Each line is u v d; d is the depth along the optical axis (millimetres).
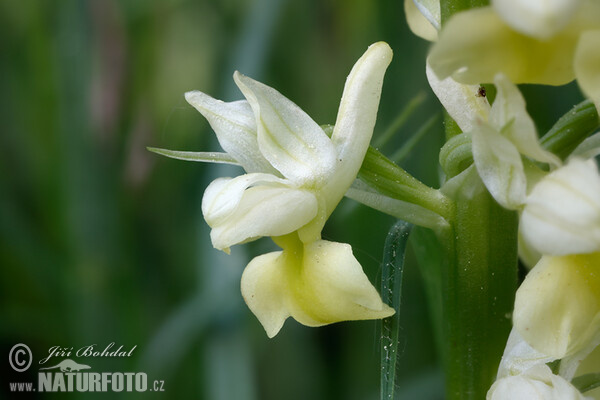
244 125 131
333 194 130
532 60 119
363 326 173
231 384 163
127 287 172
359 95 131
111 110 172
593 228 120
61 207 174
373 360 172
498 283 132
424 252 141
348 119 131
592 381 130
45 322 173
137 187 173
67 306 172
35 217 177
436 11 132
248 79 130
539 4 115
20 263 174
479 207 132
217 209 128
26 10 177
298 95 180
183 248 174
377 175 132
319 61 181
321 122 180
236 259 166
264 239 168
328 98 180
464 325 133
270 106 130
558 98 166
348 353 173
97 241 172
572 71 120
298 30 181
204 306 165
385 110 176
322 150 130
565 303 123
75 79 174
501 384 130
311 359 174
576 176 121
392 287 130
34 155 178
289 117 130
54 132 175
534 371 130
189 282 174
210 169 172
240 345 164
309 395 173
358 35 179
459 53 118
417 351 174
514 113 121
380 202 133
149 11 181
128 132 174
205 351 164
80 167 173
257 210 128
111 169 173
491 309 133
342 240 171
